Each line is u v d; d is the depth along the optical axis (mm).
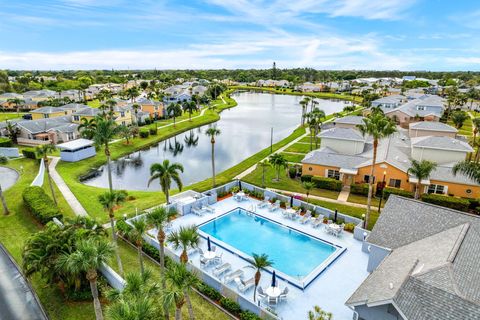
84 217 23953
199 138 81938
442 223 22531
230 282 23469
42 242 20875
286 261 27328
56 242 20484
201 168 57062
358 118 66625
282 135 84375
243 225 33719
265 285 23484
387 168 40688
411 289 15406
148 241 28062
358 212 35844
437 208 23734
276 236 31547
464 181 37562
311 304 21453
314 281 23891
